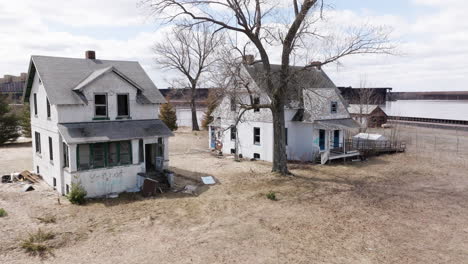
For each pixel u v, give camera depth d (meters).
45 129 21.77
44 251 12.43
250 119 31.89
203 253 12.29
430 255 12.30
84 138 18.45
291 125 30.69
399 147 35.50
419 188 21.27
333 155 29.39
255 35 22.59
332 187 21.31
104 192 19.70
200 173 25.41
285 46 22.62
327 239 13.58
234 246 12.86
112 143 20.11
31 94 24.55
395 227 14.88
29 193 20.00
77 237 13.68
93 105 20.12
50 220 15.38
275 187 21.25
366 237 13.81
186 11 21.39
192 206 17.69
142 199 19.08
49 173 21.73
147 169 22.55
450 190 20.84
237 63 22.89
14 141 40.72
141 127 21.41
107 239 13.52
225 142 35.25
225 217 16.00
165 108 52.78
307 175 24.59
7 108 38.94
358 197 19.23
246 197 19.22
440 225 15.14
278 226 14.86
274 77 28.08
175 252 12.38
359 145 33.28
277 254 12.25
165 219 15.77
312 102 29.86
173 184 21.97
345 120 32.00
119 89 21.00
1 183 22.27
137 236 13.83
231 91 23.67
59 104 18.59
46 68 20.73
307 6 20.88
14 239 13.35
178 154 34.12
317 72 35.19
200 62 52.28
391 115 83.38
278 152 24.61
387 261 11.84
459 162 29.86
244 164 28.91
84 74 21.62
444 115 94.75
